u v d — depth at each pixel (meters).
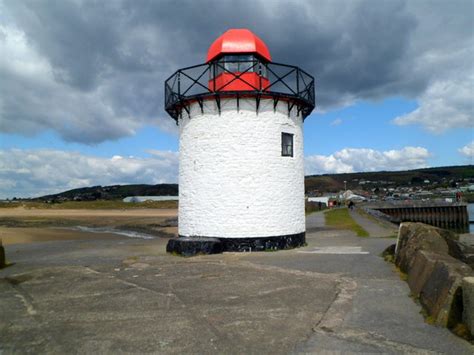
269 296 6.85
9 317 6.10
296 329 5.24
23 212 71.44
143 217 53.28
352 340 4.84
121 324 5.63
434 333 5.02
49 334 5.31
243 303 6.46
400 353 4.46
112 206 92.12
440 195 122.12
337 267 9.33
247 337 5.01
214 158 13.48
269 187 13.45
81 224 42.47
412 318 5.60
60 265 10.81
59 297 7.23
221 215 13.31
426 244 8.25
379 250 12.27
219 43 13.93
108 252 13.96
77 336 5.21
